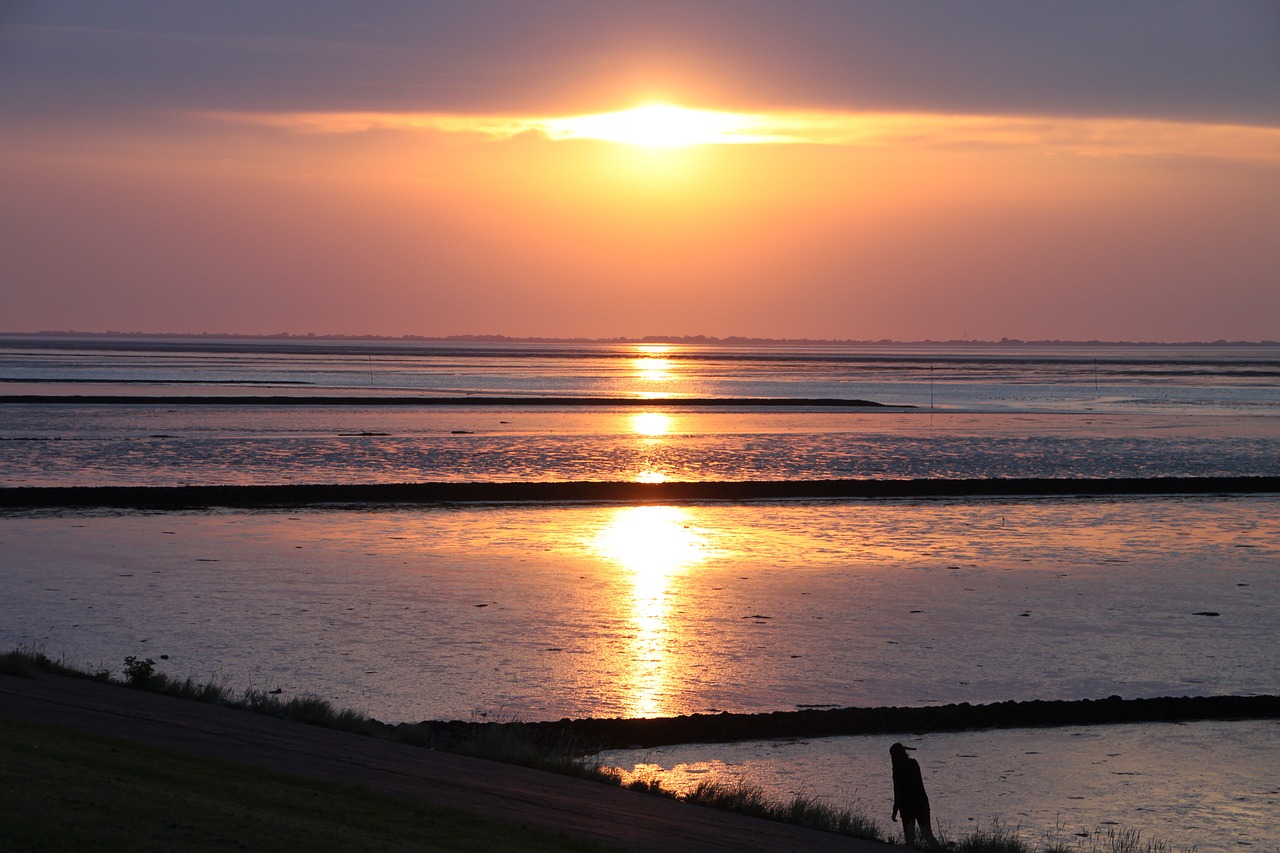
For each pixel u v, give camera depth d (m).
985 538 62.41
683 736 29.62
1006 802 26.05
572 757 25.52
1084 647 39.53
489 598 45.94
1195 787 27.12
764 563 54.50
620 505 73.56
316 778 18.95
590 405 168.75
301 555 55.00
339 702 31.80
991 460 103.56
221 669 34.75
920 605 45.62
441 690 33.28
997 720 31.39
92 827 14.20
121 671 33.53
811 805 23.97
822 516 70.00
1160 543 61.09
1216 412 170.62
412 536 61.09
